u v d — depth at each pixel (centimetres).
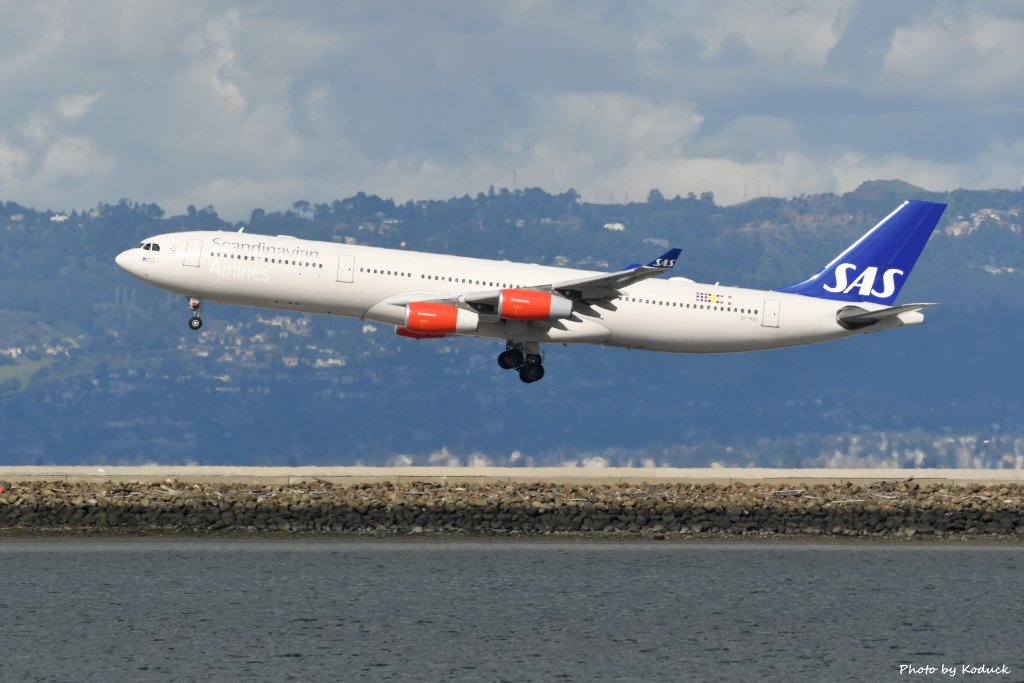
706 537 18450
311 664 14475
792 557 17888
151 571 16925
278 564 17212
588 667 14562
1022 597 16638
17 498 17938
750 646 15200
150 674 14162
